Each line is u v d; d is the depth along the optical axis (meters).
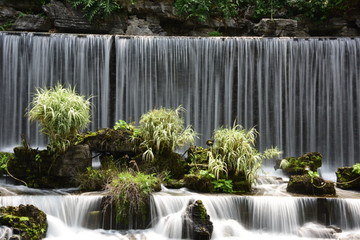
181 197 6.52
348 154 10.32
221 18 12.87
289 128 10.38
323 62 10.48
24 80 9.89
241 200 6.62
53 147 7.42
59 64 10.02
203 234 5.95
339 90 10.42
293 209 6.60
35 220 5.69
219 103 10.36
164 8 12.34
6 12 11.64
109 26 11.90
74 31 11.70
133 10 12.16
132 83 10.24
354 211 6.60
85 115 7.62
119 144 7.68
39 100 7.43
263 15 12.98
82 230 6.25
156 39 10.35
